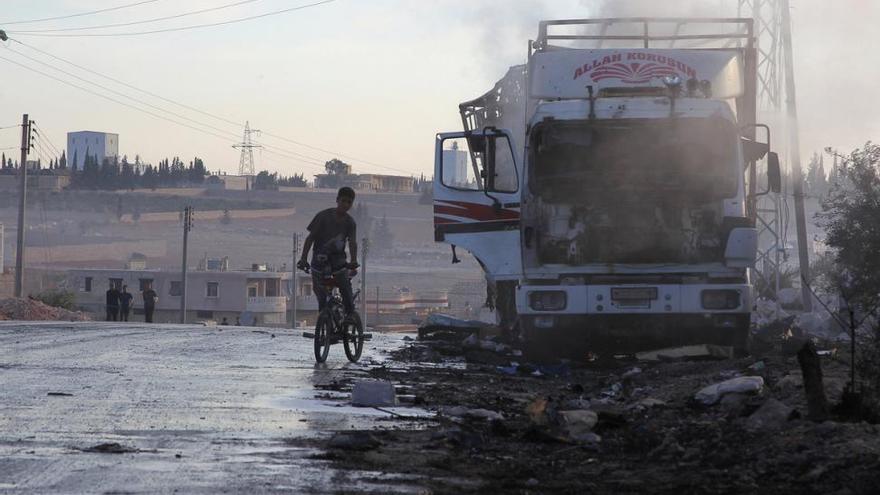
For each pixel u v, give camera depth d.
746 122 19.16
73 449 7.70
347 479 6.84
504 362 18.06
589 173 17.30
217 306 132.88
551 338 17.30
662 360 17.20
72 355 16.80
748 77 19.25
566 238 17.36
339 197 16.91
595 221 17.31
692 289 16.92
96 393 11.41
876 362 10.54
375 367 16.28
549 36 19.61
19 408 9.94
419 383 13.84
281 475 6.91
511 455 8.05
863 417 8.40
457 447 8.30
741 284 16.97
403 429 9.23
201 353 18.36
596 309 17.00
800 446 7.51
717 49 18.66
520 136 19.83
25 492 6.14
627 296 16.95
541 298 17.19
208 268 159.50
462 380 14.52
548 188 17.41
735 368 13.54
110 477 6.67
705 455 7.82
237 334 26.36
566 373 16.17
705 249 17.25
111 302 56.28
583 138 17.53
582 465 7.64
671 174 17.25
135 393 11.52
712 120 17.31
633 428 9.21
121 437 8.38
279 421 9.57
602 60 18.39
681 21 19.61
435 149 19.20
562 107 17.56
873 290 18.88
